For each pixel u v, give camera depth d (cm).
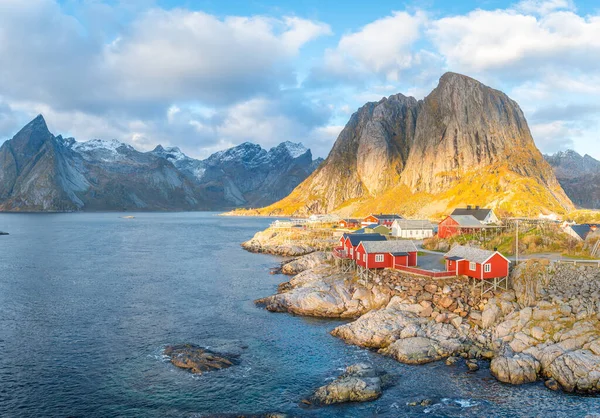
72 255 13275
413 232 13312
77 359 4922
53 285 8694
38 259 12312
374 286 6850
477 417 3694
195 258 12725
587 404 3859
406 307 6006
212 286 8662
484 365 4684
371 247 7238
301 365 4772
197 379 4428
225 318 6462
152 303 7300
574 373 4172
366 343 5338
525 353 4631
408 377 4431
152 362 4841
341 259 8381
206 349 5172
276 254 13600
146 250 14762
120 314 6644
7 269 10556
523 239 8562
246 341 5497
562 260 6444
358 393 4009
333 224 19338
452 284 6222
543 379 4331
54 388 4247
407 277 6675
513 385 4241
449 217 11875
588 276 5594
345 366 4747
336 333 5719
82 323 6200
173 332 5831
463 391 4134
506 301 5662
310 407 3884
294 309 6750
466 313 5681
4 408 3878
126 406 3919
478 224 11519
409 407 3856
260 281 9188
